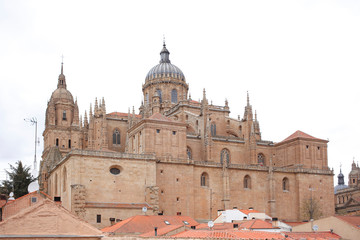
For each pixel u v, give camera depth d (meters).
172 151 125.94
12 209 61.62
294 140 147.50
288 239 57.69
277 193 139.00
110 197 110.94
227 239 51.25
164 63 176.25
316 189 144.12
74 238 46.25
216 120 155.88
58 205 46.69
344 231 82.06
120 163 113.94
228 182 129.88
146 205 112.94
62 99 175.50
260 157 153.25
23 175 119.88
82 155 109.69
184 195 122.88
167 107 166.62
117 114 164.25
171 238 56.94
